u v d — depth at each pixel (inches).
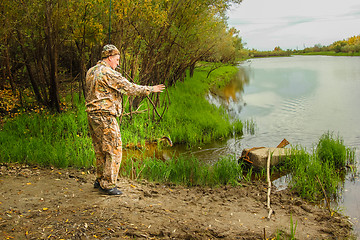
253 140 394.3
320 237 171.9
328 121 478.3
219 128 419.5
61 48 450.6
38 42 407.5
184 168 257.8
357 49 3659.0
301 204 217.5
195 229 161.9
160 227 159.9
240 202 214.2
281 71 1521.9
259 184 255.1
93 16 374.6
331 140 324.8
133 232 151.6
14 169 237.9
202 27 537.3
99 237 146.1
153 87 186.5
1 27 355.9
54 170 242.5
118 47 372.8
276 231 171.8
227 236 159.3
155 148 354.6
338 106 589.9
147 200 194.9
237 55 1578.5
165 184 243.1
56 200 183.0
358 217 201.3
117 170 192.7
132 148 347.3
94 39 380.5
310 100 666.8
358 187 249.1
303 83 979.9
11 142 295.3
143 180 242.7
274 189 245.9
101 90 180.7
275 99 700.7
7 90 454.9
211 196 221.6
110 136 185.8
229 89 898.1
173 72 610.2
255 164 287.7
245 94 796.6
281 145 333.1
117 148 189.5
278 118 511.5
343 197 231.8
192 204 200.1
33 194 191.0
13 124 355.3
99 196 190.5
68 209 171.5
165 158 323.3
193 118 456.1
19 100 429.4
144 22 393.1
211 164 306.3
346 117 499.5
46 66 469.7
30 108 416.8
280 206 211.6
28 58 407.8
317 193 237.3
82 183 213.3
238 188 244.4
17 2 355.3
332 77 1130.0
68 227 152.6
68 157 266.7
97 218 162.2
